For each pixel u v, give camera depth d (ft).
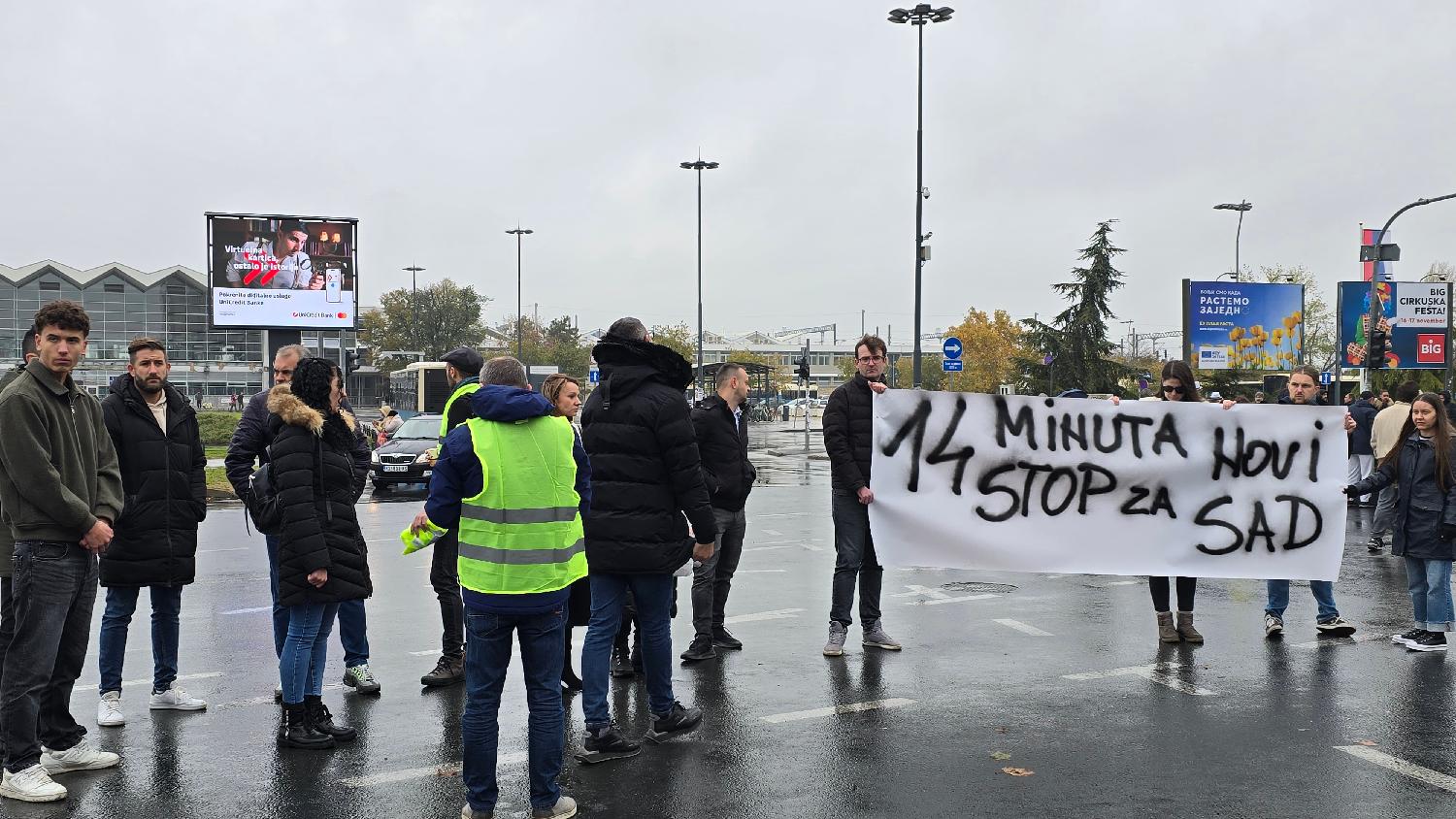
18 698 16.37
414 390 141.59
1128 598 31.60
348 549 19.08
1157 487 26.32
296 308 130.31
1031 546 26.04
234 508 63.26
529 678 15.51
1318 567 26.30
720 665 24.04
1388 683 22.15
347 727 19.16
